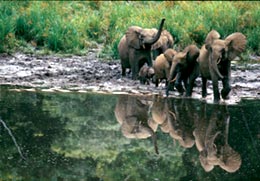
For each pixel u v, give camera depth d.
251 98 16.36
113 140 12.77
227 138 12.84
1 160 11.31
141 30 19.00
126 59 19.38
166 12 27.19
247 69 20.70
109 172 10.73
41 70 19.88
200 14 26.98
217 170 10.84
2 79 18.38
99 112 14.96
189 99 16.38
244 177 10.46
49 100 15.95
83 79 18.80
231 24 24.94
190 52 16.31
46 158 11.46
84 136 12.98
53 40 23.39
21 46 23.28
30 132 13.12
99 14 28.16
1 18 23.97
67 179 10.32
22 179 10.30
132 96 16.73
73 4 29.25
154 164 11.20
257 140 12.71
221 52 15.09
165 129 13.70
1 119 14.00
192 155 11.77
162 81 18.95
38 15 25.14
